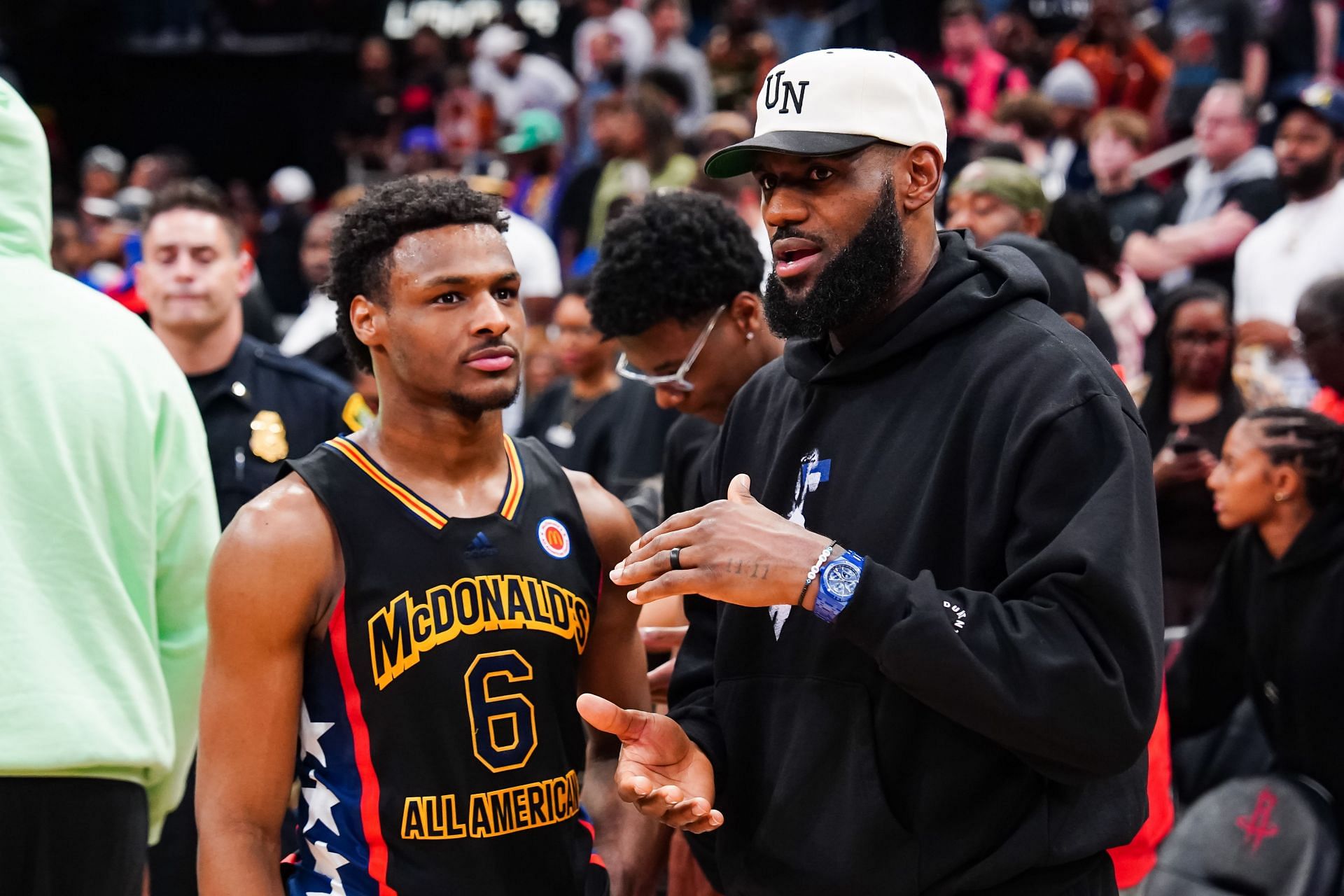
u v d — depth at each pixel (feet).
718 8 37.17
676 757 7.13
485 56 35.40
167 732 8.39
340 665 6.82
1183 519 13.21
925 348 7.16
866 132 6.88
